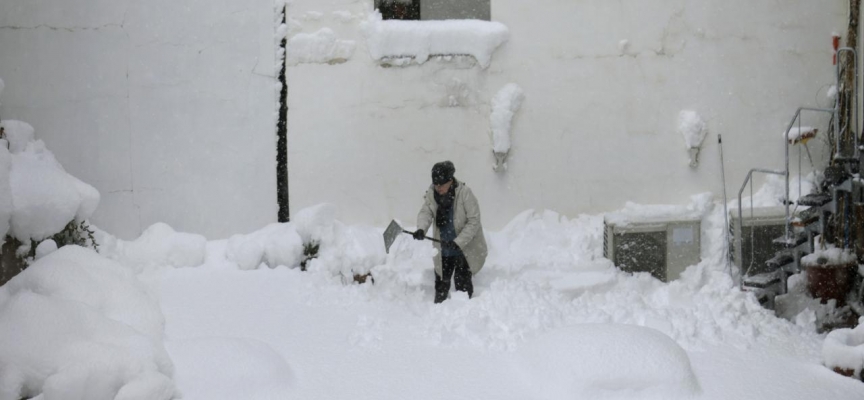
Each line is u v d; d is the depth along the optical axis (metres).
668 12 11.58
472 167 11.67
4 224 8.86
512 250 11.49
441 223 10.05
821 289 10.31
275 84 11.38
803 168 11.88
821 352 8.19
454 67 11.48
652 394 7.02
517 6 11.46
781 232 11.40
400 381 7.44
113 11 11.16
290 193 11.58
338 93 11.44
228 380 7.15
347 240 10.64
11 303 7.35
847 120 11.68
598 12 11.53
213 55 11.29
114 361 6.84
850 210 10.70
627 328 7.66
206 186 11.51
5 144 9.62
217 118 11.41
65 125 11.32
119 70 11.26
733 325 8.73
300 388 7.32
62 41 11.18
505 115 11.48
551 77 11.59
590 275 10.96
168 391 6.86
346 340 8.31
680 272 11.35
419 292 10.23
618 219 11.27
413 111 11.52
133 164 11.43
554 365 7.31
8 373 6.78
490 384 7.37
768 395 7.14
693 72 11.70
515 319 8.52
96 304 7.89
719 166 11.85
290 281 10.08
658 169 11.82
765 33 11.67
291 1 11.29
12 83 11.25
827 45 11.73
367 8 11.34
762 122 11.81
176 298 9.50
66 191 9.43
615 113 11.71
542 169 11.74
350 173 11.59
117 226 11.52
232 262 10.88
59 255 8.30
